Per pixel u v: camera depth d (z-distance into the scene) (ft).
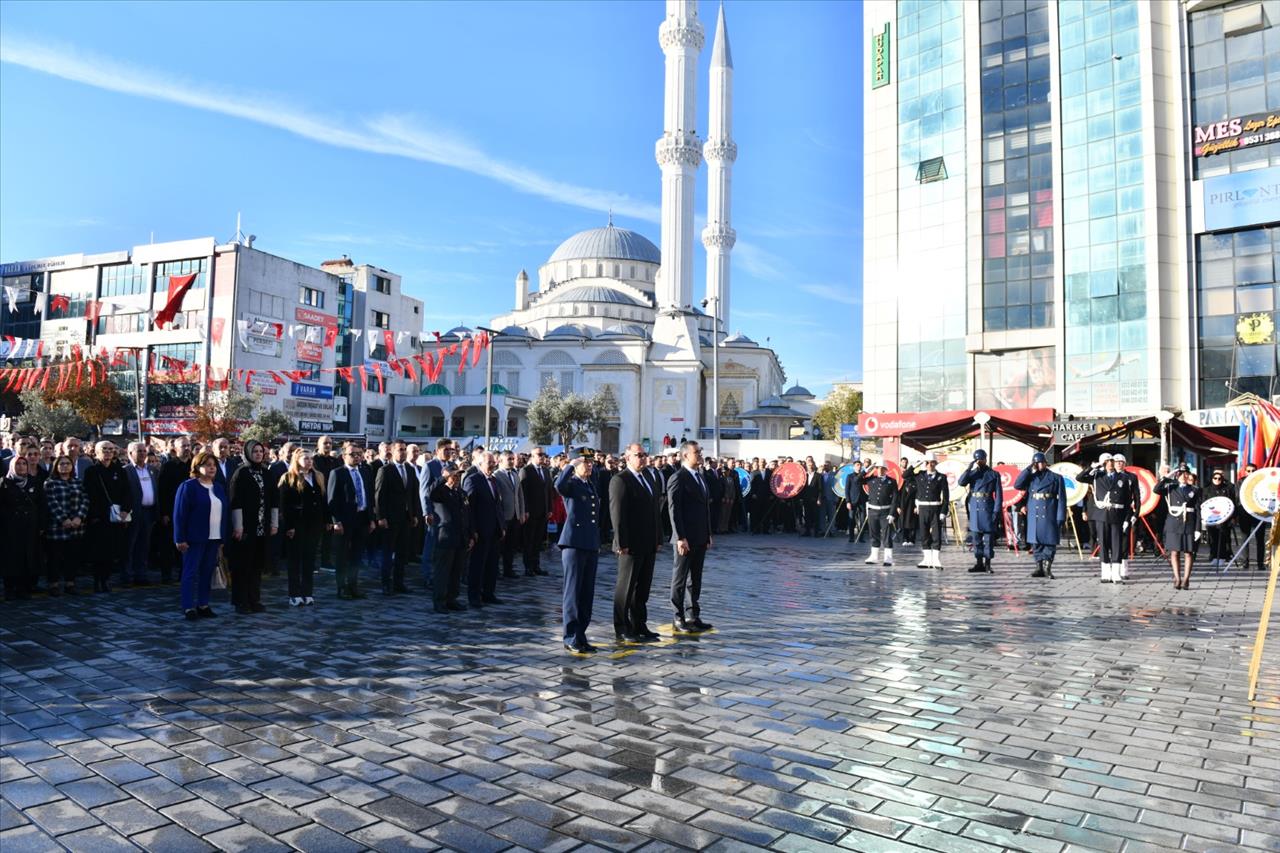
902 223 112.27
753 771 16.11
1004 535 69.41
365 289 247.91
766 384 291.58
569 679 23.06
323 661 24.72
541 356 276.82
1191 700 21.62
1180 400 89.81
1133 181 92.73
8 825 13.42
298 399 207.31
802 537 80.89
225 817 13.80
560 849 12.75
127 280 204.03
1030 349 100.68
